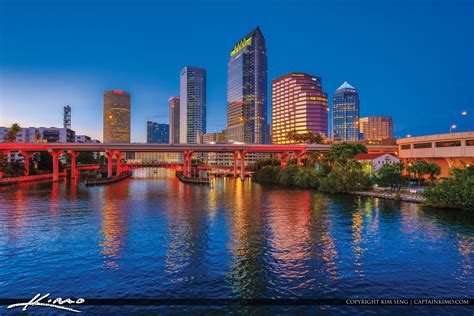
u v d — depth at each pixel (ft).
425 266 100.63
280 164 591.37
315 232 144.66
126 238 135.64
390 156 389.39
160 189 369.91
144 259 107.65
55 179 467.52
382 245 123.13
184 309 73.82
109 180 463.83
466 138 319.68
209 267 100.07
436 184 211.82
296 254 112.78
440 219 170.19
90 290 83.71
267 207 221.87
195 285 86.63
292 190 347.56
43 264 103.19
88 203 247.91
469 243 125.29
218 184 450.30
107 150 501.56
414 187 302.45
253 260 106.52
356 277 91.91
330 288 84.74
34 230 151.33
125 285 86.79
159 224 164.55
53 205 236.22
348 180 296.92
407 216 179.52
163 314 71.61
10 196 292.81
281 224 162.61
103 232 146.82
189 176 526.16
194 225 161.68
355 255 111.34
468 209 190.70
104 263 103.86
